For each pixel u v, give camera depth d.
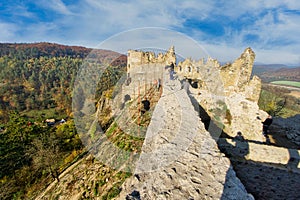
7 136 33.00
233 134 14.47
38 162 21.89
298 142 15.59
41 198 15.89
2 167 25.62
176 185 5.86
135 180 6.52
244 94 15.59
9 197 20.47
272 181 10.16
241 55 16.36
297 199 9.90
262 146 10.55
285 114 32.06
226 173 6.37
